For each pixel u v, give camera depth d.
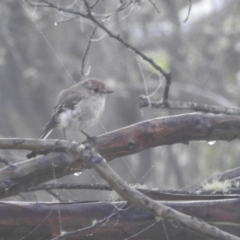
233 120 6.68
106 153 6.44
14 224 5.80
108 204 5.86
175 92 17.58
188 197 6.01
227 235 4.76
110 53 17.97
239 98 17.94
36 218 5.81
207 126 6.64
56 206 5.84
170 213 4.73
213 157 18.55
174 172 18.98
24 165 5.95
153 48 17.83
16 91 18.95
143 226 5.84
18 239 5.86
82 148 4.72
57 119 8.55
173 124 6.57
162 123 6.57
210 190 6.38
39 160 5.98
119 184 4.68
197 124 6.63
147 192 6.02
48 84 18.14
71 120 8.52
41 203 5.86
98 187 6.29
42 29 17.88
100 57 17.89
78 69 17.94
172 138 6.62
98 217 5.83
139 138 6.50
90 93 8.66
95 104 8.68
